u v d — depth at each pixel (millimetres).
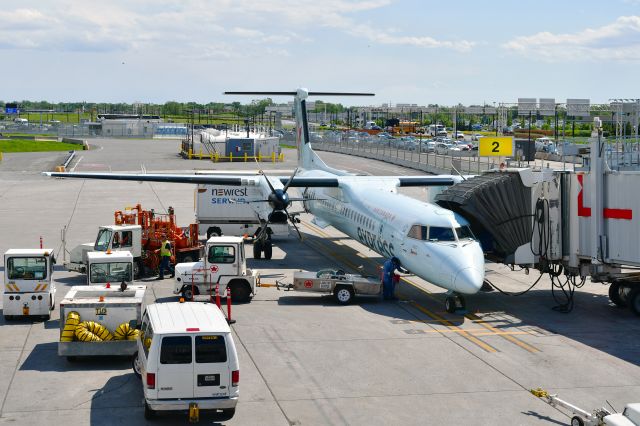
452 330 23719
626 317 25812
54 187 67000
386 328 23781
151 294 28016
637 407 13344
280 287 29312
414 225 27016
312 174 38844
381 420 16016
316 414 16312
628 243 25359
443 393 17781
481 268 25203
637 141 42438
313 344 21766
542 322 24984
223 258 26891
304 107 42812
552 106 74500
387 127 173250
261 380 18516
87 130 180375
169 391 15055
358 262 35656
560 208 27375
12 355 20312
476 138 125062
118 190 65062
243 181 34969
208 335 15211
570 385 18500
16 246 37469
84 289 21219
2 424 15508
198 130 177375
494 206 27812
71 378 18516
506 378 18969
